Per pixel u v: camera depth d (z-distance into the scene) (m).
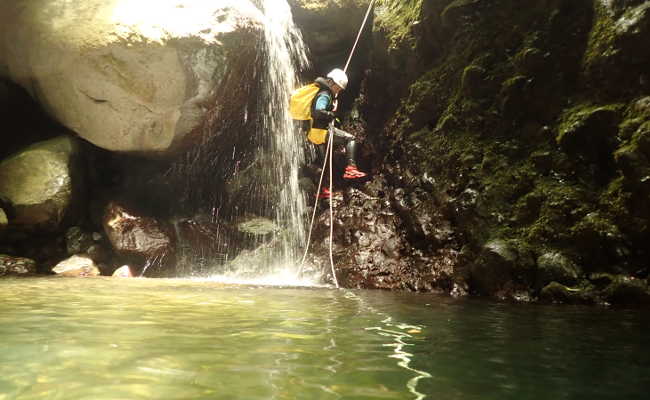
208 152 8.54
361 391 1.82
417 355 2.41
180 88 7.21
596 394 1.86
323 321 3.30
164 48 6.80
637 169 4.88
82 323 3.02
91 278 6.38
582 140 5.55
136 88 7.02
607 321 3.66
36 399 1.67
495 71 6.68
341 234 7.53
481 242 5.88
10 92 8.37
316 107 6.33
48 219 7.45
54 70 7.11
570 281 5.02
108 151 8.68
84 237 7.85
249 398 1.71
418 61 7.96
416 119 7.73
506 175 6.10
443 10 7.46
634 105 5.18
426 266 6.30
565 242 5.25
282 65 8.81
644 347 2.70
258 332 2.84
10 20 7.21
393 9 8.62
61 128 8.51
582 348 2.66
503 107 6.40
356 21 9.30
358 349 2.49
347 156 6.56
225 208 8.92
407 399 1.75
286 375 1.99
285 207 8.98
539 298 5.09
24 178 7.37
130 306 3.79
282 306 3.99
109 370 2.01
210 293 4.83
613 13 5.58
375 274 6.57
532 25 6.46
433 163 7.03
